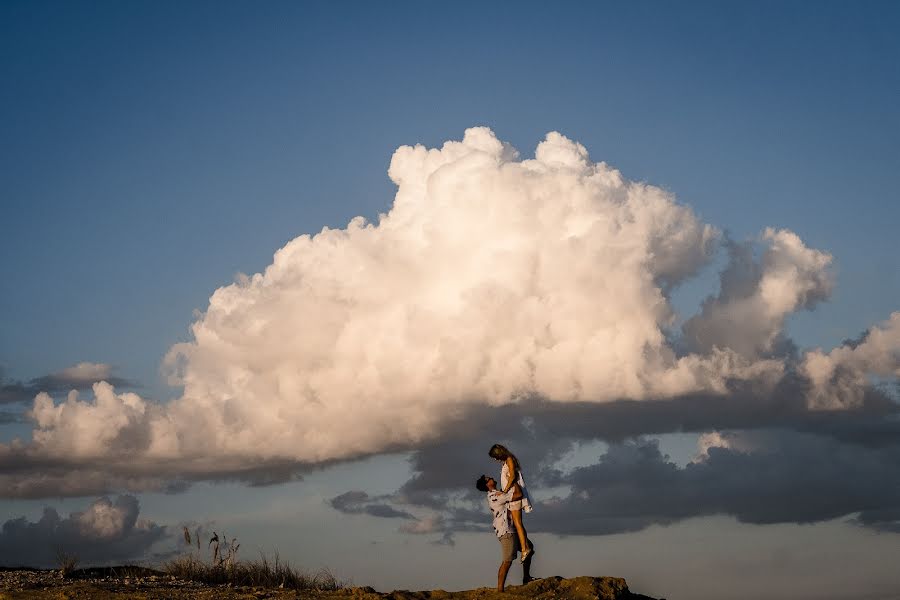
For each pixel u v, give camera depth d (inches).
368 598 627.5
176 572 805.9
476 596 621.9
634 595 637.9
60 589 658.2
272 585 782.5
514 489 649.0
